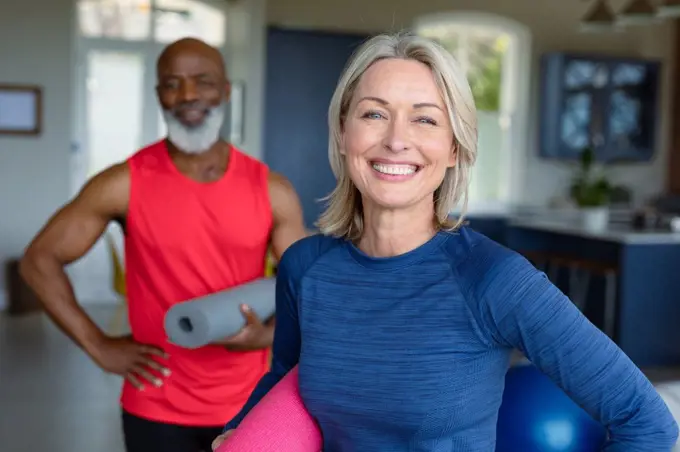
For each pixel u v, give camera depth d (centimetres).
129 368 220
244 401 228
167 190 220
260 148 817
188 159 222
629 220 770
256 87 811
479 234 138
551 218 894
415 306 134
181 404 221
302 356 145
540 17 899
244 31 812
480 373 132
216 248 222
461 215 142
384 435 136
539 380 176
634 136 904
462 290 131
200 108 220
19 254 785
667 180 953
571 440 166
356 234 148
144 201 219
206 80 221
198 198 220
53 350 622
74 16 788
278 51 818
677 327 633
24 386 528
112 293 808
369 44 141
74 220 219
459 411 132
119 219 225
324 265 146
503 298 127
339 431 141
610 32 921
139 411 223
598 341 126
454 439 134
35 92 777
